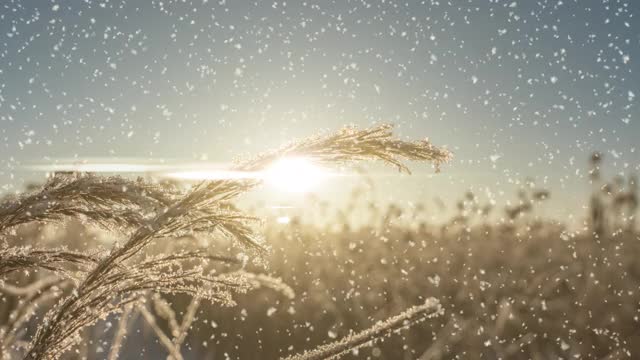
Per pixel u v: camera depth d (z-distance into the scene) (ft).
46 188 5.71
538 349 17.44
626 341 17.28
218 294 6.46
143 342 13.33
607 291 20.24
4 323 9.49
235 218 6.14
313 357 5.53
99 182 5.67
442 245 26.73
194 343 16.40
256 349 16.90
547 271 22.81
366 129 6.43
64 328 5.79
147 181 5.95
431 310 5.57
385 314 19.80
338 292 21.88
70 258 6.12
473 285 21.29
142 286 6.06
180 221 5.92
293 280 22.54
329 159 6.37
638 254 22.91
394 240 27.71
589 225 25.94
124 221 5.69
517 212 27.81
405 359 16.21
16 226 5.72
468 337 17.02
